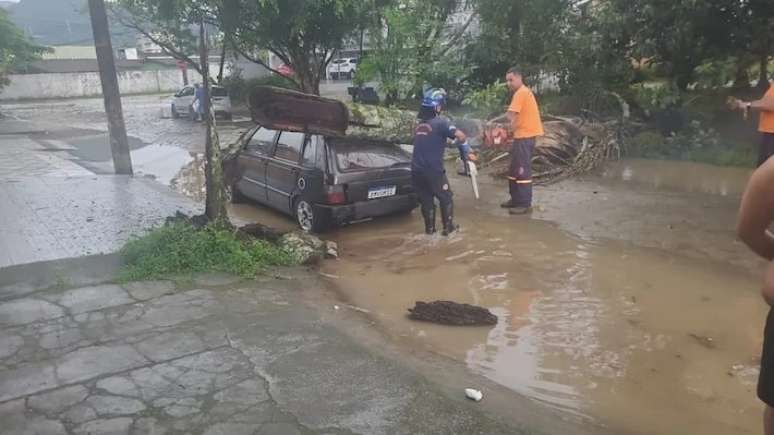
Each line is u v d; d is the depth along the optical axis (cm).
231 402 338
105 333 428
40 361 386
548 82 1680
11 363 383
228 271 565
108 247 600
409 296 539
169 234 595
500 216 812
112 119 1022
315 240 649
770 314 213
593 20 1458
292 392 351
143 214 732
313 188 732
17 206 768
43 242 613
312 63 1473
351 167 735
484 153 1133
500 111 1403
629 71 1433
